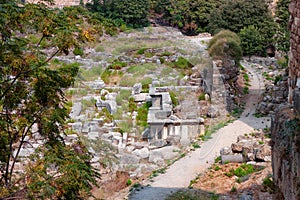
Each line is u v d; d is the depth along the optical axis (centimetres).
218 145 1866
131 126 1925
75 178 833
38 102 932
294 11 1210
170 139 1862
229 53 2950
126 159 1688
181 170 1639
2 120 905
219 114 2178
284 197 1102
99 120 1903
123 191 1493
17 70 899
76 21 1012
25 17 867
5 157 933
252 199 1277
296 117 1106
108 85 2194
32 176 848
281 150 1126
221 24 4412
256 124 2133
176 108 2064
